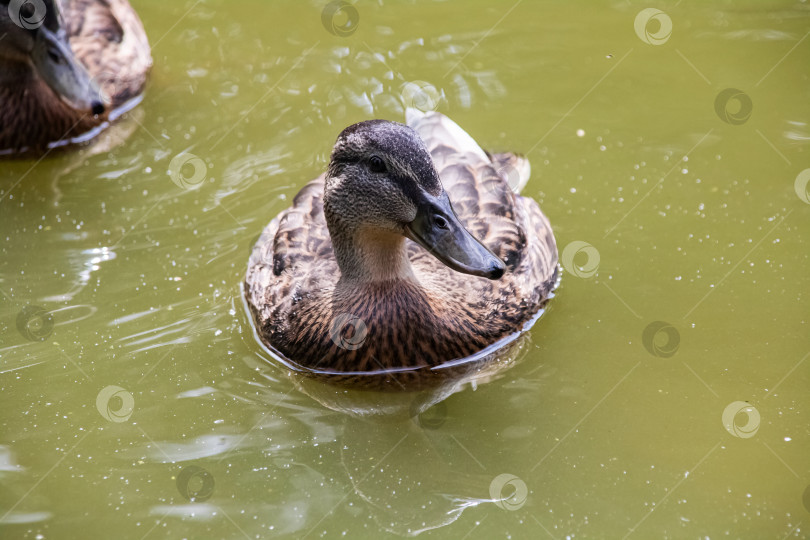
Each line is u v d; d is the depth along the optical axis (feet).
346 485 20.08
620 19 34.73
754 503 19.20
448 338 22.63
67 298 24.95
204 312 24.61
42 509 19.51
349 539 18.90
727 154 28.89
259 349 23.76
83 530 19.07
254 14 35.35
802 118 29.99
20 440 21.09
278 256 24.25
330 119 30.78
